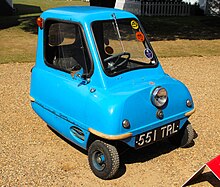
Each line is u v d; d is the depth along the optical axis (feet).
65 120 14.93
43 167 14.96
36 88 16.87
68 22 14.89
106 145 13.42
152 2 71.46
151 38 46.19
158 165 15.23
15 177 14.21
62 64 15.64
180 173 14.69
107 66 14.07
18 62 32.40
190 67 31.81
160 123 13.98
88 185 13.71
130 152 16.20
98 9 16.19
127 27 15.60
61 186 13.64
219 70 31.01
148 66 15.39
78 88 14.19
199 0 71.82
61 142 17.20
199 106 22.31
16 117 20.24
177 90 14.75
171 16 70.03
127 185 13.76
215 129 18.97
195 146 16.99
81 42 14.40
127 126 12.92
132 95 13.15
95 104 13.25
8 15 65.31
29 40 42.75
